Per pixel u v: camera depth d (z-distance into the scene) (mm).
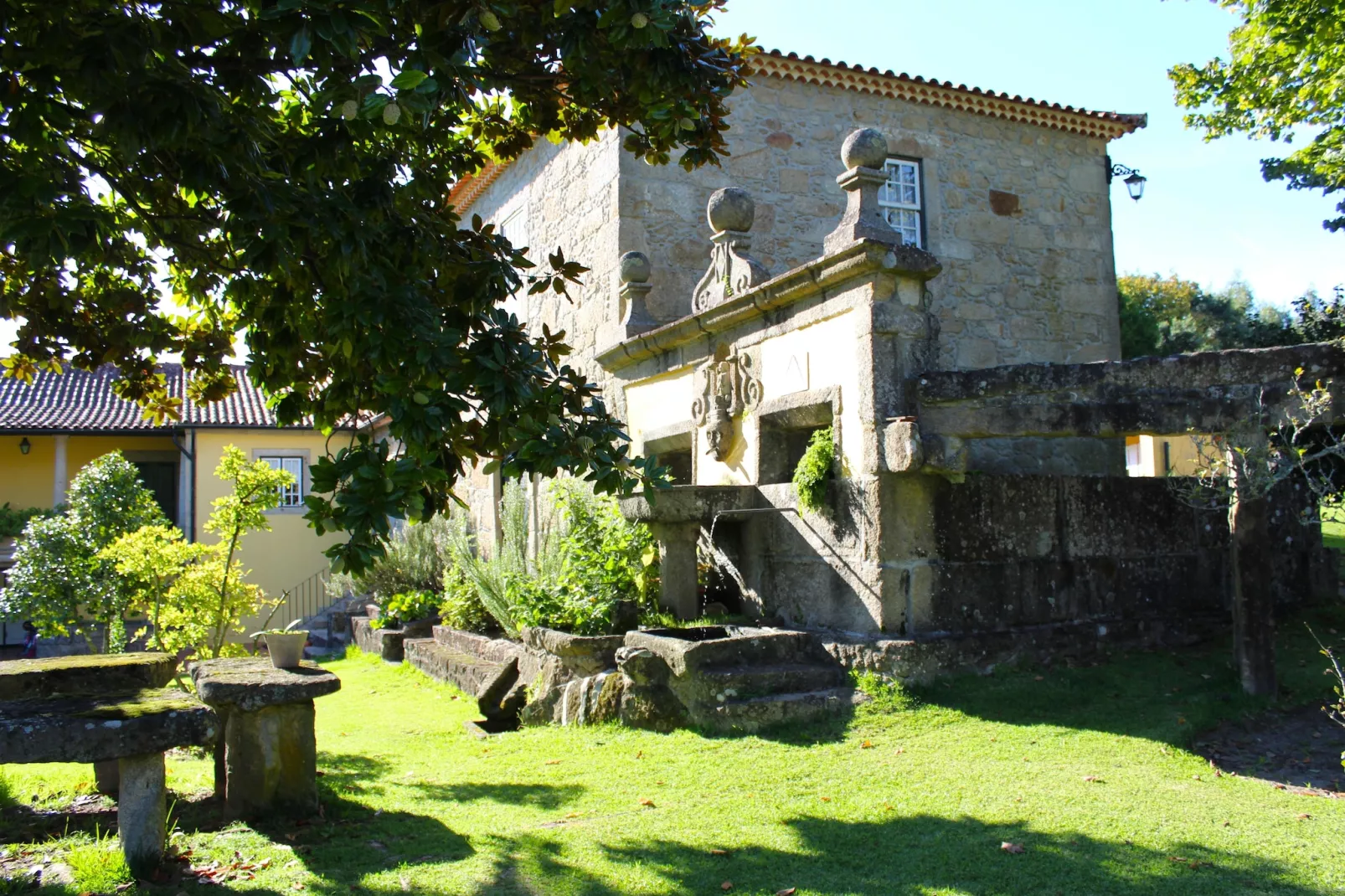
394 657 12094
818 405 7309
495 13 3715
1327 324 12047
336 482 3275
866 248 6523
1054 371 6203
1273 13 9859
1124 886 3646
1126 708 6164
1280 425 5773
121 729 3703
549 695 7227
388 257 4016
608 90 4629
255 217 3400
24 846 4215
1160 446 15711
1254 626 6293
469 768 5848
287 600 19734
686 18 4402
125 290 5312
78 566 9289
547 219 12727
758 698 6160
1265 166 11352
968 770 5172
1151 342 23812
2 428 18141
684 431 9180
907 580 6594
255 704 4555
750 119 10953
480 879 3850
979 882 3734
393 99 3146
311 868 3975
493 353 3867
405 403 3395
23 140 3115
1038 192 12414
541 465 3799
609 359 10391
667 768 5488
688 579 7965
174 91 3092
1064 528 7348
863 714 6074
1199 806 4535
